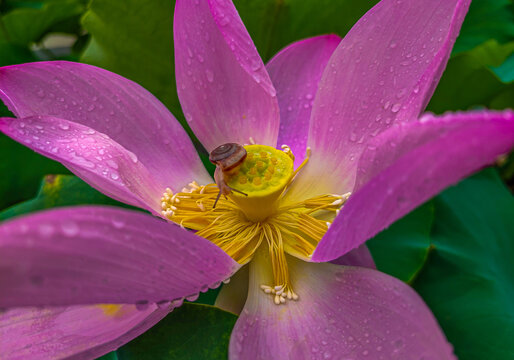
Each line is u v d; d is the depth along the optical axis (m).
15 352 0.52
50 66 0.56
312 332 0.53
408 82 0.56
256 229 0.57
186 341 0.53
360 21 0.57
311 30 0.64
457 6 0.51
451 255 0.60
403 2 0.56
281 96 0.62
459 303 0.58
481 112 0.47
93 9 0.62
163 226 0.49
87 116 0.57
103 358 0.54
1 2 0.77
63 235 0.47
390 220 0.50
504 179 0.68
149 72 0.64
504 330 0.57
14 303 0.47
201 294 0.58
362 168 0.53
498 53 0.61
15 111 0.55
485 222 0.62
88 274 0.48
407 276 0.59
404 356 0.51
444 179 0.48
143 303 0.50
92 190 0.60
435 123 0.48
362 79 0.57
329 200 0.57
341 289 0.54
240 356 0.52
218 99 0.59
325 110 0.58
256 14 0.63
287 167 0.57
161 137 0.59
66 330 0.53
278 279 0.55
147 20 0.62
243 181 0.56
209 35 0.59
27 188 0.63
